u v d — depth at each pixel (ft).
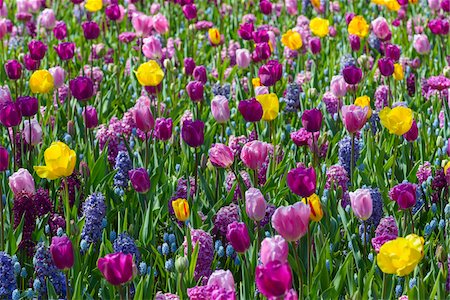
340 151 22.41
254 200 16.87
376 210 18.84
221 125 26.84
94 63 36.94
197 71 28.60
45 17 38.52
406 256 14.39
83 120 25.89
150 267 17.88
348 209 19.65
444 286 16.53
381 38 33.81
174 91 30.96
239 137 23.62
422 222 20.38
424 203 20.52
